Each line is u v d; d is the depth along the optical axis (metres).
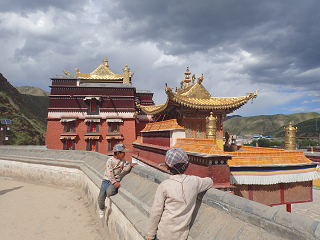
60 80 26.53
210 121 7.35
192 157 6.44
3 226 6.45
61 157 12.15
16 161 13.46
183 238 2.37
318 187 20.53
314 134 198.25
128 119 27.02
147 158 11.47
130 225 4.10
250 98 9.64
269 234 1.99
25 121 62.22
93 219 6.95
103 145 26.16
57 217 7.14
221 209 2.59
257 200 6.80
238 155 6.92
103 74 31.16
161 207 2.38
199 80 11.05
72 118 25.52
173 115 11.08
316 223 1.65
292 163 6.98
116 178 5.52
